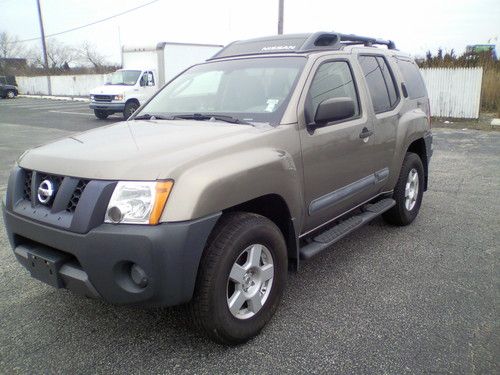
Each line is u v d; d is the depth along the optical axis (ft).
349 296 12.19
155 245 8.23
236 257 9.48
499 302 11.80
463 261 14.46
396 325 10.74
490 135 44.19
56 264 9.08
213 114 12.35
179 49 68.64
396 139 15.97
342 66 13.87
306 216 11.84
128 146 9.73
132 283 8.66
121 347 10.03
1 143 40.65
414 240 16.35
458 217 18.97
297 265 11.60
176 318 11.19
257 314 10.24
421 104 18.80
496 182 25.13
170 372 9.18
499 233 16.99
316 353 9.71
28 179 10.04
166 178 8.46
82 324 10.96
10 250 15.71
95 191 8.52
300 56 12.87
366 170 14.29
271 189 10.19
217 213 8.93
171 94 14.30
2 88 118.42
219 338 9.58
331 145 12.26
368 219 14.55
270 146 10.48
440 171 28.14
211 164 9.12
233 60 14.17
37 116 69.41
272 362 9.45
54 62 185.16
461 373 8.99
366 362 9.37
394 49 18.81
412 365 9.25
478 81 53.83
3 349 9.98
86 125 56.80
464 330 10.49
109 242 8.34
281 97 11.76
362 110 14.07
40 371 9.24
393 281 13.08
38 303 11.98
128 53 73.56
